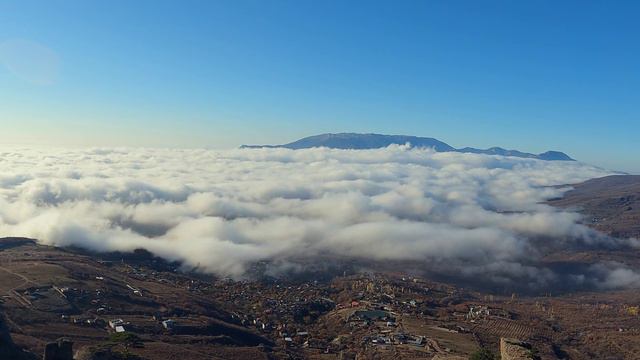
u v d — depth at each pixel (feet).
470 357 227.81
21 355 227.81
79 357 230.48
